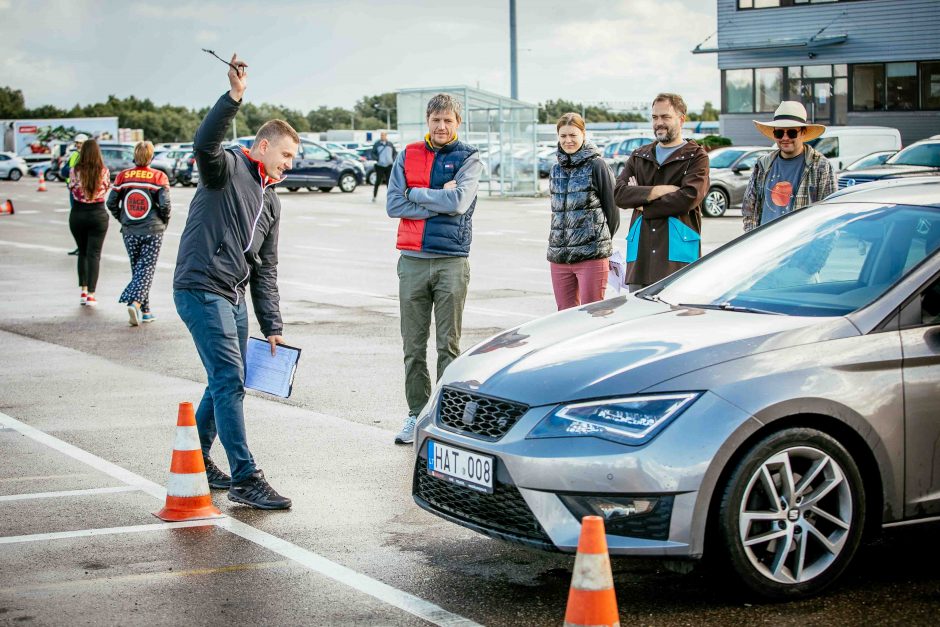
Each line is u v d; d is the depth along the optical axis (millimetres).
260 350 6121
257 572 4879
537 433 4379
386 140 34250
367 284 15352
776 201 7430
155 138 150875
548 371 4578
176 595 4609
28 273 16969
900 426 4512
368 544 5238
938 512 4652
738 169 26641
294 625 4285
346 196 38062
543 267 17047
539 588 4664
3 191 44125
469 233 6988
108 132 71688
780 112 7340
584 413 4340
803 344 4484
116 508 5828
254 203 5867
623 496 4223
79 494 6074
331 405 8203
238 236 5824
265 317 6141
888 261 4969
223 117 5535
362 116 174500
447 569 4898
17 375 9422
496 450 4461
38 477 6406
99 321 12391
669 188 7316
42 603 4527
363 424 7629
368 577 4805
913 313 4621
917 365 4547
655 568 4852
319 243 21500
